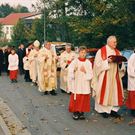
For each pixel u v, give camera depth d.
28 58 24.12
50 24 46.75
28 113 14.02
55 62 18.86
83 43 26.97
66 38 39.00
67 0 33.78
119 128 11.45
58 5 36.19
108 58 12.45
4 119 12.93
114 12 23.39
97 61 12.67
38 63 18.81
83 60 12.59
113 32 24.22
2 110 14.55
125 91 16.98
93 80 12.88
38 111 14.37
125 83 17.06
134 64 12.73
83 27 25.59
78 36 27.23
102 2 23.94
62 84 19.45
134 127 11.55
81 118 12.70
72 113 13.83
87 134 10.81
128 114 13.27
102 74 12.65
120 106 12.98
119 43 23.89
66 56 19.19
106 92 12.62
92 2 24.67
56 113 13.91
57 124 12.16
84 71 12.52
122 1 22.42
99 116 13.08
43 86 18.66
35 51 23.83
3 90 20.69
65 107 15.10
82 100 12.52
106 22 23.61
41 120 12.78
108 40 12.65
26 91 20.11
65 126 11.85
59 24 38.91
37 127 11.82
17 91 20.19
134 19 22.52
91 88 13.34
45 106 15.41
